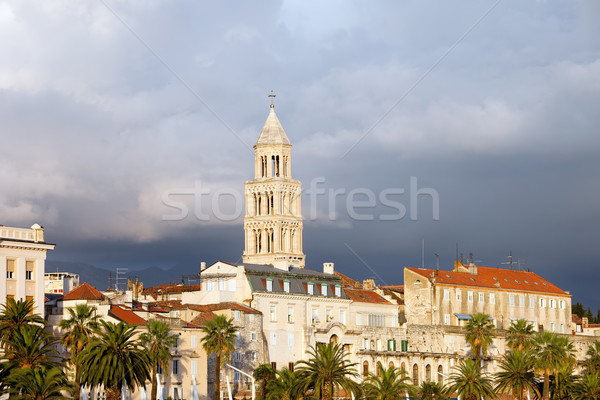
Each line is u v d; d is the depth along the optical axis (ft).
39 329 510.58
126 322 616.80
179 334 633.61
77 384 520.83
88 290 632.79
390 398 600.80
